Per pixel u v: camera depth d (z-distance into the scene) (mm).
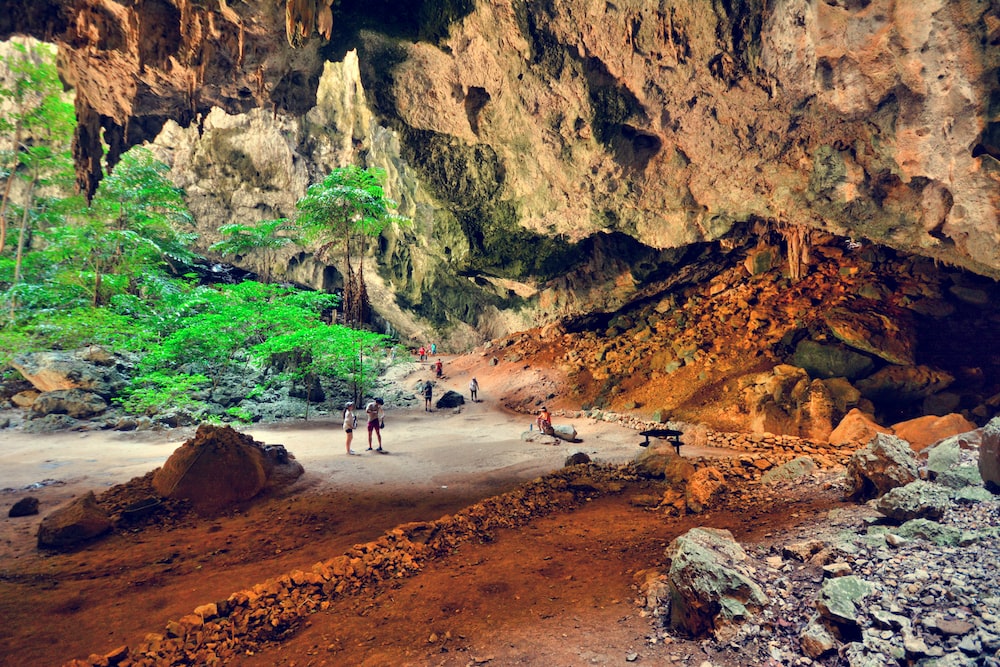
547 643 4562
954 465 6812
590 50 13922
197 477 10805
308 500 11031
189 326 23578
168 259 34625
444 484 12086
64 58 12898
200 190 34500
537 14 13797
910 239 12023
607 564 6410
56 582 7309
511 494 9961
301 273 37719
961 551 4629
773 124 12547
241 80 13859
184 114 14852
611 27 13023
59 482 11875
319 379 26734
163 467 11375
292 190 33875
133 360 23109
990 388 14969
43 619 6172
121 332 22766
